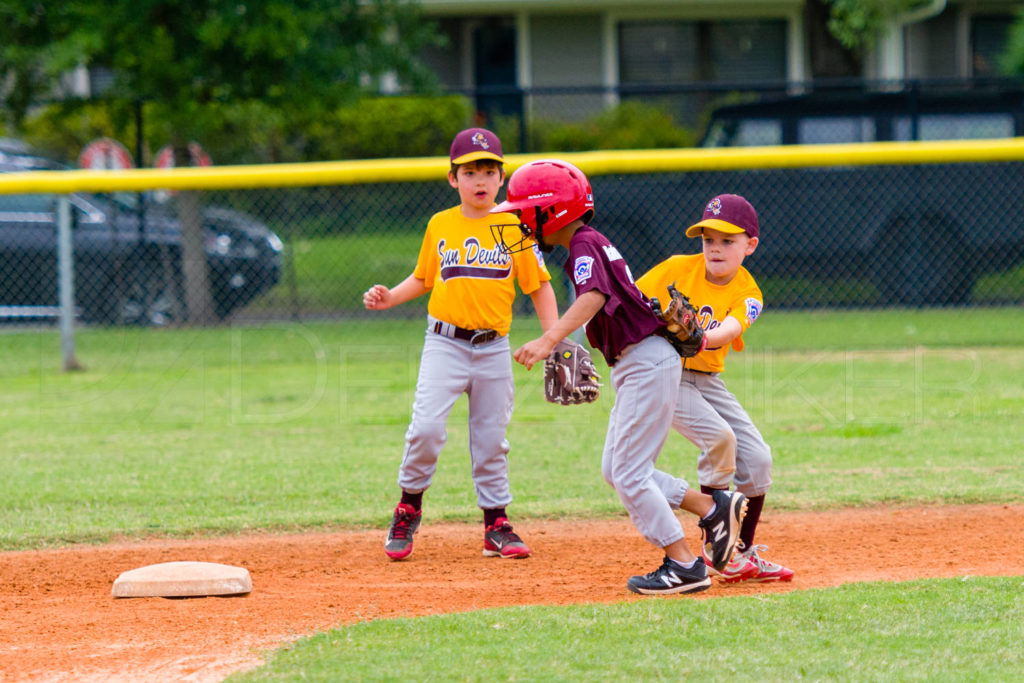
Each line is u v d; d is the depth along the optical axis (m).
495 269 17.78
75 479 23.52
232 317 44.06
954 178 45.62
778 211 45.66
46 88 48.41
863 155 37.28
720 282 16.31
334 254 44.16
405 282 18.73
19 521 20.11
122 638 13.47
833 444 25.73
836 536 18.55
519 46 78.50
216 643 13.15
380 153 58.72
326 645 12.55
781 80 78.75
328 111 49.34
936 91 55.81
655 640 12.43
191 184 37.22
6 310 42.75
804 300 46.09
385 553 18.28
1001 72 73.81
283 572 17.27
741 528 16.08
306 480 23.31
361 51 49.50
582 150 61.66
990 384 33.16
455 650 12.20
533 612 13.81
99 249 43.53
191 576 15.80
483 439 18.09
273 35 44.06
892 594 14.36
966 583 14.89
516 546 17.92
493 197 17.67
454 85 80.00
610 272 14.74
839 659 11.62
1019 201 45.50
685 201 45.16
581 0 74.75
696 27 78.44
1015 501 20.55
